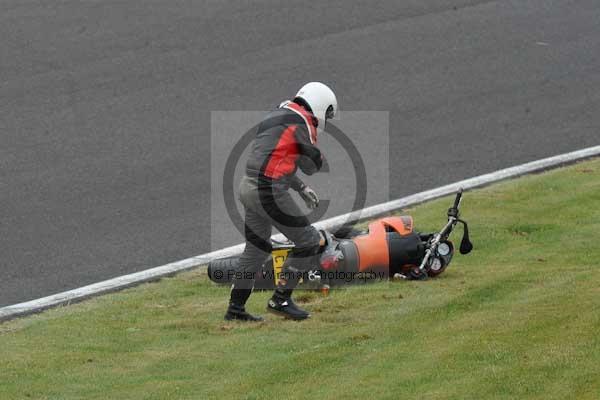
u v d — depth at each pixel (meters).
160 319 33.75
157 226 43.53
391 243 35.91
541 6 72.69
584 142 53.47
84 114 56.22
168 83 60.19
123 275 38.72
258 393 27.14
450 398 25.91
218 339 31.62
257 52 64.44
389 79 61.19
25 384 28.47
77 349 31.11
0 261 40.19
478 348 28.78
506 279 34.91
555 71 62.81
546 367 27.11
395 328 31.23
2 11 69.88
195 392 27.53
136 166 50.06
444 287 34.97
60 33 66.69
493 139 53.59
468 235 38.09
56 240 42.19
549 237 39.84
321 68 62.34
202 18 69.44
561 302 31.67
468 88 60.22
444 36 67.31
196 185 47.91
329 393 26.80
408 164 50.41
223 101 57.94
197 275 38.50
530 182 47.19
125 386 28.16
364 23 69.00
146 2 72.06
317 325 32.41
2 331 33.34
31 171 49.38
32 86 59.62
